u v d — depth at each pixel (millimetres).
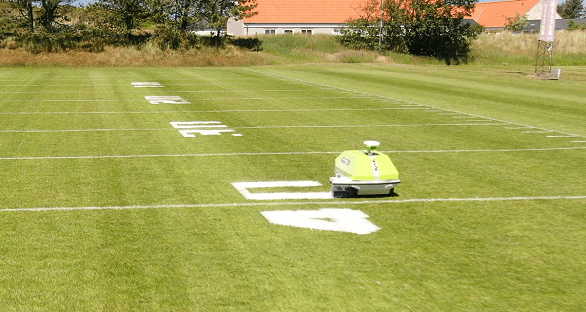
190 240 7238
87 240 7188
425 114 19422
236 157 12117
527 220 8289
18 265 6406
